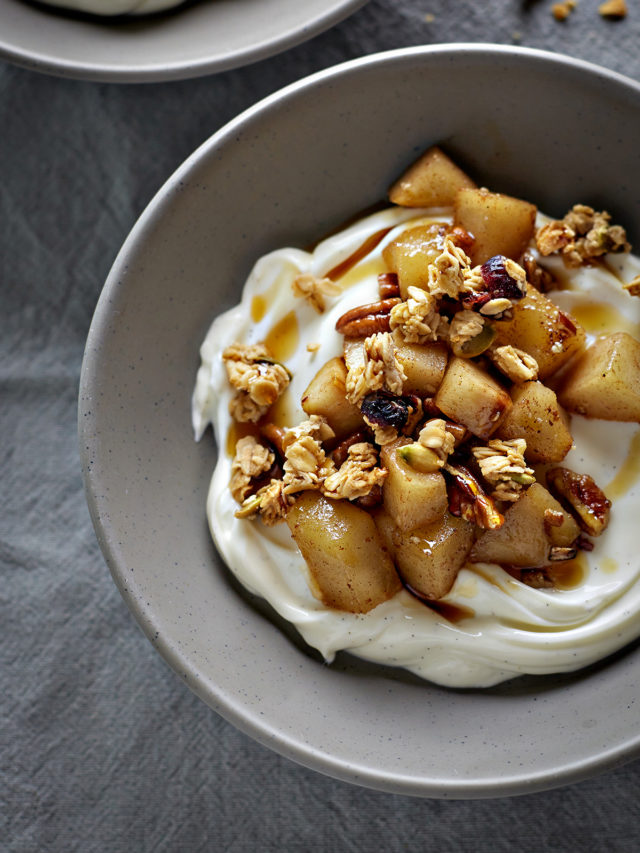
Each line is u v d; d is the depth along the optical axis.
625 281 0.40
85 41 0.42
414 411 0.38
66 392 0.45
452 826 0.42
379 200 0.41
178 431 0.40
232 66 0.41
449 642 0.38
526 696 0.39
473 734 0.38
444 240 0.39
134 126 0.45
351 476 0.37
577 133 0.40
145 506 0.39
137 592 0.38
